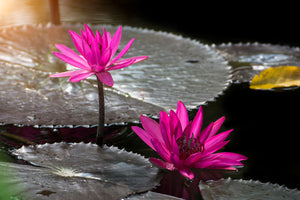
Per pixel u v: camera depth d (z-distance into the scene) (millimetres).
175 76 2184
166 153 1845
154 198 1785
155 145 1835
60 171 1828
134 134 1947
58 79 2131
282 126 1989
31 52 2275
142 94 2080
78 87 2104
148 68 2225
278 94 2133
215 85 2145
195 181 1829
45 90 2078
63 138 1926
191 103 2051
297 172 1860
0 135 1922
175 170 1849
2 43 2328
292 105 2074
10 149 1884
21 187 1788
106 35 1883
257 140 1942
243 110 2043
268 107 2062
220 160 1848
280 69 2184
